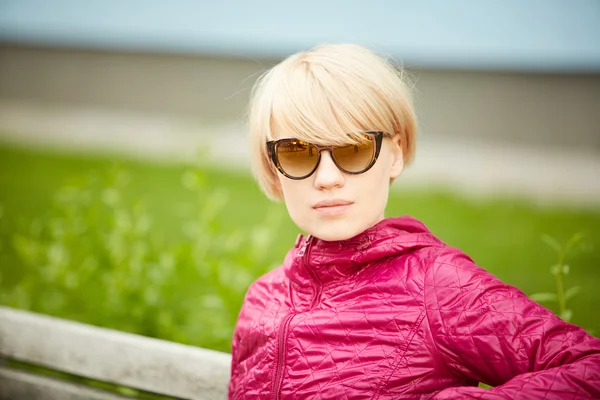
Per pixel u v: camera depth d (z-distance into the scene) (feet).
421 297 4.85
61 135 50.70
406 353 4.75
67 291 10.98
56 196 11.55
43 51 57.93
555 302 12.09
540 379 4.10
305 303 5.45
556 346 4.28
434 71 43.83
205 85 52.85
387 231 5.25
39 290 12.90
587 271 17.26
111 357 6.93
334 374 4.90
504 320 4.45
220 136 44.98
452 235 22.63
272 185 5.91
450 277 4.80
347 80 5.08
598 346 4.23
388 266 5.17
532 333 4.36
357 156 4.96
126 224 10.73
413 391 4.69
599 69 40.81
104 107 56.13
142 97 54.95
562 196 32.89
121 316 9.94
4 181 30.76
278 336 5.24
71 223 11.14
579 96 41.14
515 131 42.47
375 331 4.91
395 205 28.81
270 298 5.86
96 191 21.54
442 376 4.71
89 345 7.06
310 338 5.10
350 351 4.93
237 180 33.86
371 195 5.08
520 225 24.66
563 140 41.47
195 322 10.05
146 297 9.86
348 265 5.29
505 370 4.39
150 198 27.71
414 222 5.41
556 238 22.09
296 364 5.08
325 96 5.01
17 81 59.31
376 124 5.07
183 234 21.15
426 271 4.94
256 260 10.02
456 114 43.52
